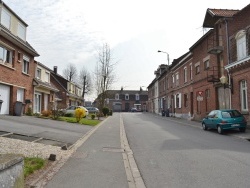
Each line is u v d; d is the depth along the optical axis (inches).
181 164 334.0
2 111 778.2
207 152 412.2
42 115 951.6
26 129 543.8
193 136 617.3
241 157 373.4
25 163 289.7
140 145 486.0
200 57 1106.1
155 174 290.4
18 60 871.1
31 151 361.4
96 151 416.2
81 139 528.1
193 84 1197.1
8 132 469.1
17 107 822.5
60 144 443.2
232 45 850.8
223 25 888.3
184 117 1369.3
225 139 568.4
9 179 172.4
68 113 1170.6
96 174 285.3
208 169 307.7
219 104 941.2
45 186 237.3
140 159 365.7
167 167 320.2
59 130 611.8
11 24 839.7
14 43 832.9
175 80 1590.8
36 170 279.9
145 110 3474.4
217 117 688.4
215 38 949.2
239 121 667.4
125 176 281.7
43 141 450.9
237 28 844.0
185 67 1352.1
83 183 252.5
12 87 827.4
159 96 2206.0
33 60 1020.5
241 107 780.0
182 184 253.0
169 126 887.7
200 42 1095.6
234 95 812.6
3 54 784.9
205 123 754.8
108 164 333.1
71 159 349.1
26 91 942.4
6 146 374.3
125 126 884.6
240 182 256.2
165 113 1694.1
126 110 3654.0
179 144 494.3
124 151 425.7
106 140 538.6
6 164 166.2
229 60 850.8
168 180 267.1
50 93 1274.6
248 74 738.2
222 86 909.2
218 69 930.1
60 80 2069.4
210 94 999.6
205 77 1040.2
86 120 1018.7
